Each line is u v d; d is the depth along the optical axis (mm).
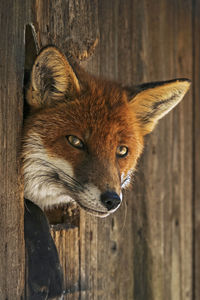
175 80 3646
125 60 4555
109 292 4262
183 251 5430
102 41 4242
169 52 5227
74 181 3266
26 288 3100
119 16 4477
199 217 5715
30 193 3461
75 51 3904
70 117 3340
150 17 4938
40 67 3188
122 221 4402
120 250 4402
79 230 3846
